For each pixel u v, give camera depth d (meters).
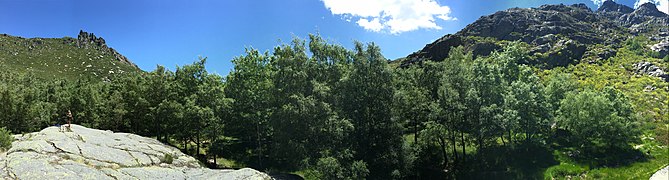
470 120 42.12
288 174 36.62
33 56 177.38
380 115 39.34
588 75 68.75
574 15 112.06
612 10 172.50
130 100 48.56
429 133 40.91
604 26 106.38
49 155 24.06
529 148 44.03
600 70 70.88
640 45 85.31
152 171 26.25
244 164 43.69
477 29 100.62
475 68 44.53
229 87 45.69
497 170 41.22
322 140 36.03
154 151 31.88
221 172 28.11
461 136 44.03
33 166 21.27
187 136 42.97
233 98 44.84
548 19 100.25
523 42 88.38
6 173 20.30
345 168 33.72
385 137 39.19
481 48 86.12
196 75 47.88
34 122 47.22
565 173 38.19
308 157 34.28
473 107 41.59
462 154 45.91
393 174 36.47
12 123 45.12
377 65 39.47
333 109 38.19
